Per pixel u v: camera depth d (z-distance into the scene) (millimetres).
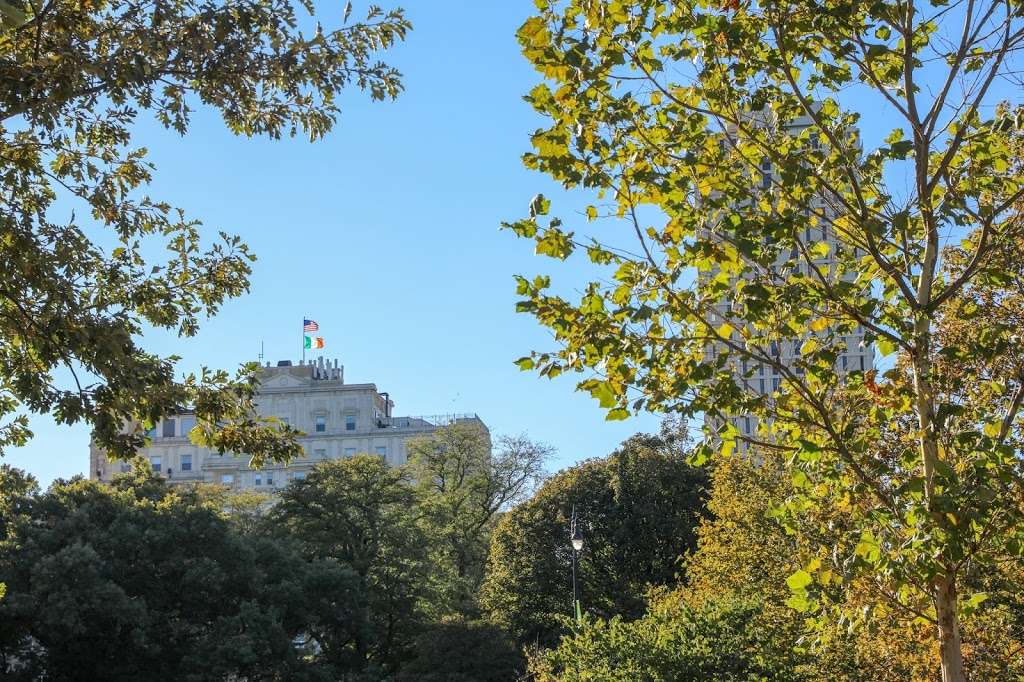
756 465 34719
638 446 68375
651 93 11984
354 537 62875
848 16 11633
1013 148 13125
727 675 26016
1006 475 11000
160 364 14141
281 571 54438
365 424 126500
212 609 51344
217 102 14102
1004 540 11281
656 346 11539
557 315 11195
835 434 11828
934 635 12844
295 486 64000
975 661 17094
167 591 50281
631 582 63031
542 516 65250
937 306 11695
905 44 11688
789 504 13242
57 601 44750
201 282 15656
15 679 47125
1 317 13805
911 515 11000
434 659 53188
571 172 11203
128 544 49156
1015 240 13195
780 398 12141
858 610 12367
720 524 36031
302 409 127375
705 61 11938
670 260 11594
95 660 48281
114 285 15031
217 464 123062
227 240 15695
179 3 13586
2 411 15641
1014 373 13281
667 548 64250
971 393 13383
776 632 27031
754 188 12336
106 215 15086
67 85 12820
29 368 14688
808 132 12539
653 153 11734
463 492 77188
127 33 13633
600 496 65312
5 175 14453
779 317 11945
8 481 48844
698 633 26984
